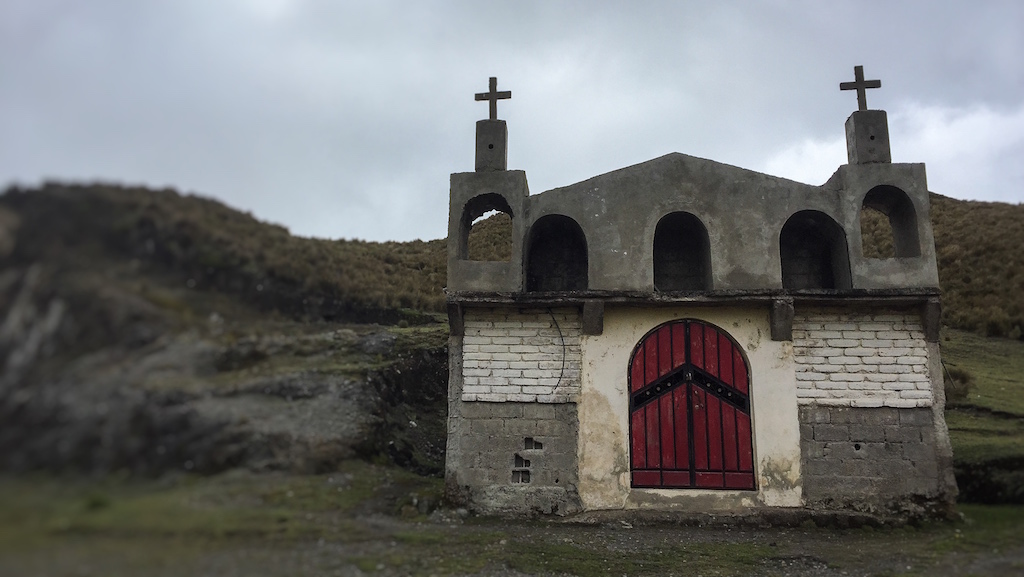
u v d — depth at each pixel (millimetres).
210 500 8945
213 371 10266
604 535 12578
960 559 10859
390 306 22688
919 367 13547
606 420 13625
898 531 12617
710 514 13086
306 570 8867
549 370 13883
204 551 7957
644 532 12766
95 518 7168
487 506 13258
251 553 8633
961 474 14453
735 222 14211
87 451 7555
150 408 8445
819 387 13531
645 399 13766
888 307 13828
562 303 13914
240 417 10781
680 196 14383
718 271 13984
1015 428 16656
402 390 17922
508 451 13531
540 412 13703
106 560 6809
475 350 14047
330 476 12602
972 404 18188
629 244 14188
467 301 13859
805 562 11289
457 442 13594
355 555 9945
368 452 14367
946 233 32531
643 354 13961
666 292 13695
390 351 18609
